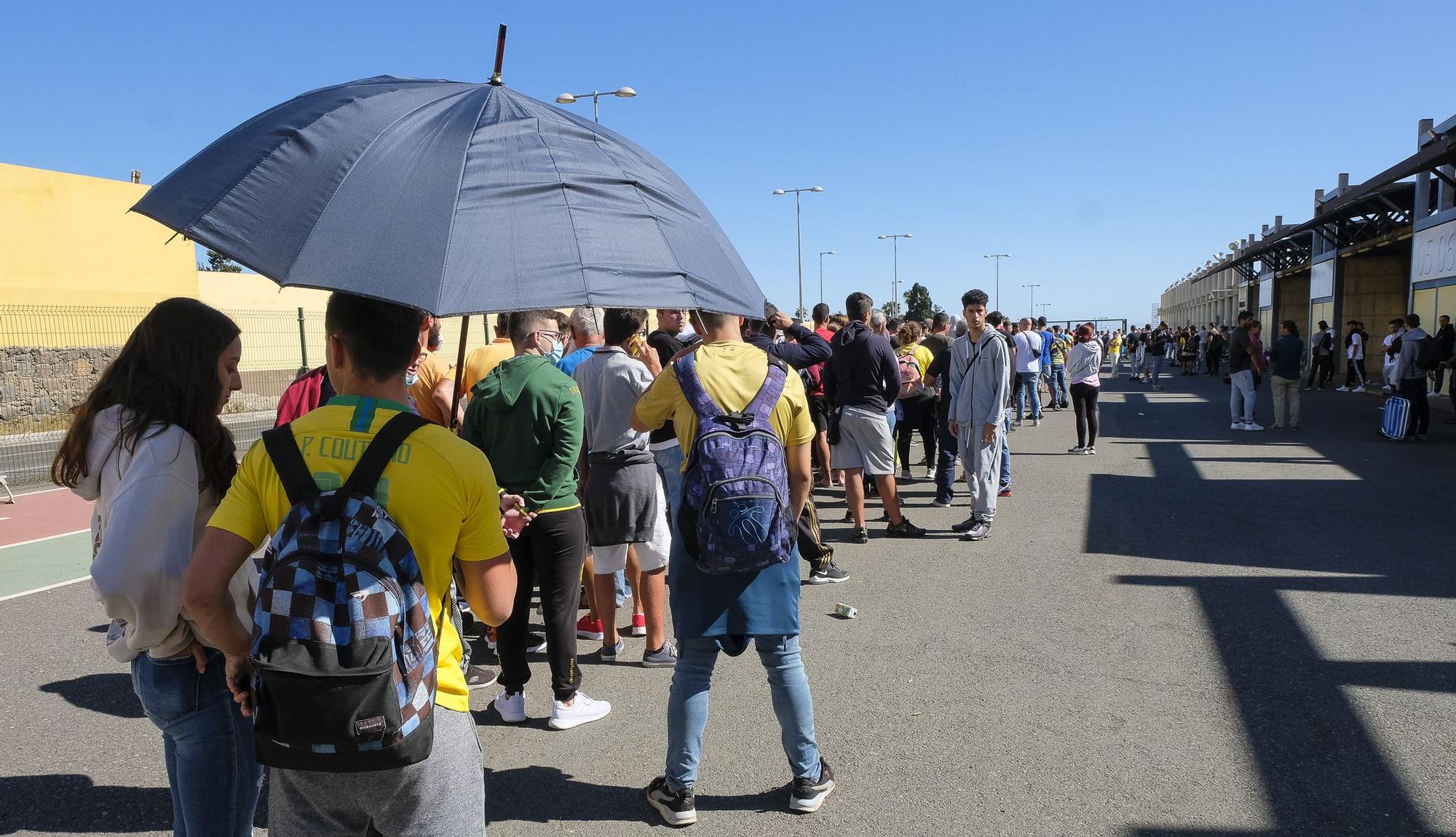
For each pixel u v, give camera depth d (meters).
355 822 1.76
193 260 22.86
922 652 4.60
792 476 3.10
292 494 1.64
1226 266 35.16
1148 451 11.85
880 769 3.40
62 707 4.12
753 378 3.03
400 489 1.66
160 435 1.98
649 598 4.47
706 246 2.05
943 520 7.76
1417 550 6.29
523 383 3.62
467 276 1.61
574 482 3.76
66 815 3.16
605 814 3.14
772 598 2.98
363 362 1.76
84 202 20.17
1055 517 7.79
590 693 4.21
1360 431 13.66
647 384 4.24
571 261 1.72
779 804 3.19
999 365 6.84
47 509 9.41
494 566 1.82
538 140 1.87
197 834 2.15
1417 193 18.45
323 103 1.85
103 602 1.92
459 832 1.80
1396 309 23.95
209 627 1.75
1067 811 3.07
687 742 3.04
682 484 2.97
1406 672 4.13
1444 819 2.95
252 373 22.00
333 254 1.58
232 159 1.77
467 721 1.88
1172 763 3.38
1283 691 3.97
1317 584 5.54
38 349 18.84
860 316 6.80
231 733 2.16
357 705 1.54
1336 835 2.88
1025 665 4.39
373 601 1.57
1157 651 4.51
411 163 1.72
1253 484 9.15
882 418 6.86
